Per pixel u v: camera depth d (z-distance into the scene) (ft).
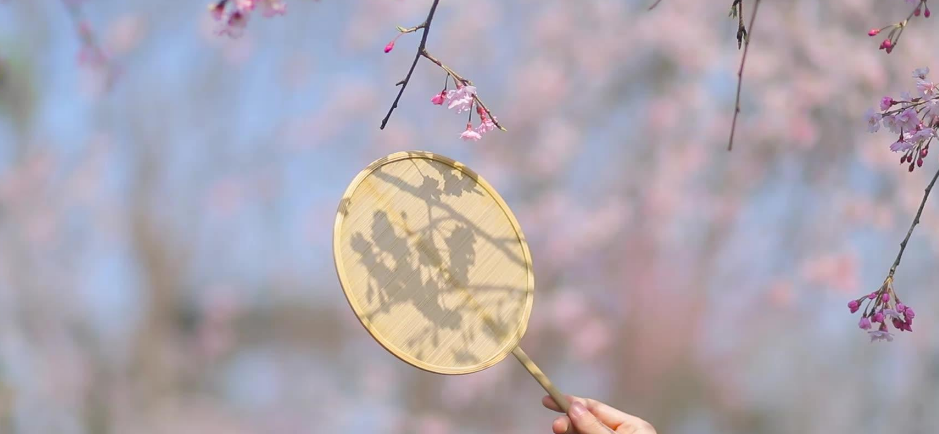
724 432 13.70
